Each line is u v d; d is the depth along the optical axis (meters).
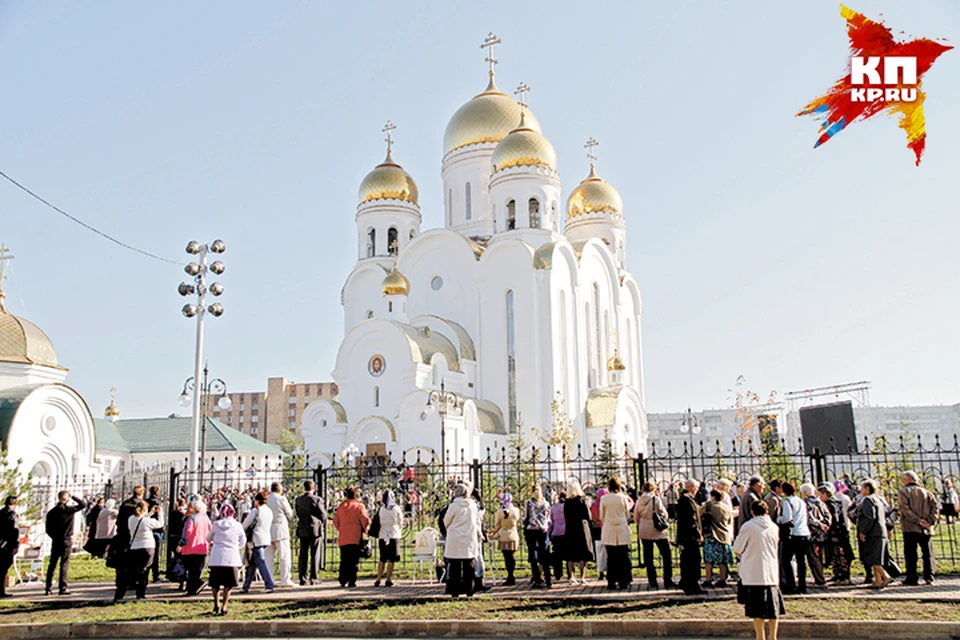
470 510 16.80
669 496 24.48
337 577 20.25
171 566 20.00
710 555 17.06
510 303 50.59
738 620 13.36
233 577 15.69
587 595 16.28
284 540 19.02
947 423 133.75
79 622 14.88
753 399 52.16
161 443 63.91
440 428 42.47
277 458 70.25
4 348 37.25
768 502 16.78
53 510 19.00
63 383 36.84
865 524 16.53
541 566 19.84
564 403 48.78
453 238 53.41
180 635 14.59
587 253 55.19
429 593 17.27
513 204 54.28
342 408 48.41
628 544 17.30
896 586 16.66
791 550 16.03
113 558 17.64
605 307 57.06
